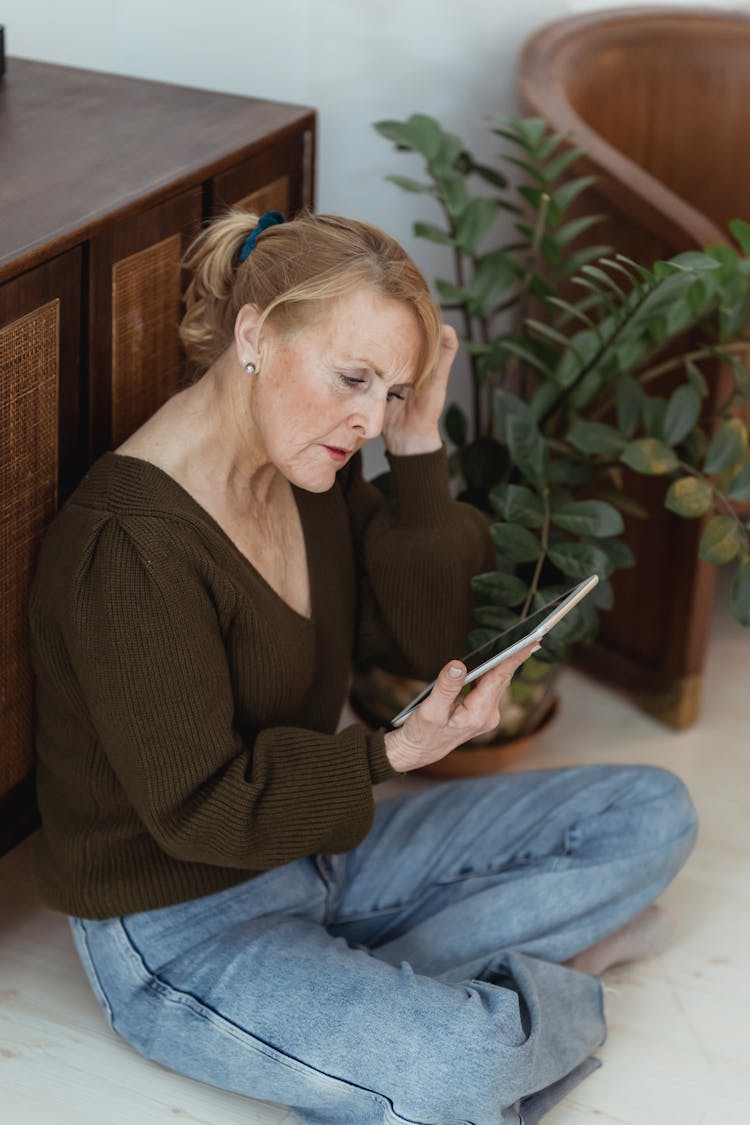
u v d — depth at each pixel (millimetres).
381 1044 1470
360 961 1554
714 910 1992
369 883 1787
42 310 1472
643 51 2539
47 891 1629
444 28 2492
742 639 2629
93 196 1561
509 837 1812
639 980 1863
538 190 2090
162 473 1457
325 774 1504
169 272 1674
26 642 1593
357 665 2115
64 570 1444
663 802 1800
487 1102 1466
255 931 1592
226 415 1485
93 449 1616
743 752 2330
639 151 2594
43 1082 1647
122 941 1592
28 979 1786
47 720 1570
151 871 1565
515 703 2096
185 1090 1658
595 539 1977
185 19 2287
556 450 2238
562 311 2361
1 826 1663
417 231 2088
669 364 2043
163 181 1619
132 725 1436
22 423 1485
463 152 2207
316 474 1460
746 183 2604
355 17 2406
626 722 2385
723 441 1914
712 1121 1660
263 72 2383
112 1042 1710
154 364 1694
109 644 1417
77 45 2221
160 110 1872
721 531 1867
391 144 2527
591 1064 1700
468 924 1725
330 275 1364
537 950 1725
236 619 1508
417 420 1705
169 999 1559
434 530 1733
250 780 1488
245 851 1497
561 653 1853
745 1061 1752
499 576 1771
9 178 1589
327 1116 1552
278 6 2342
